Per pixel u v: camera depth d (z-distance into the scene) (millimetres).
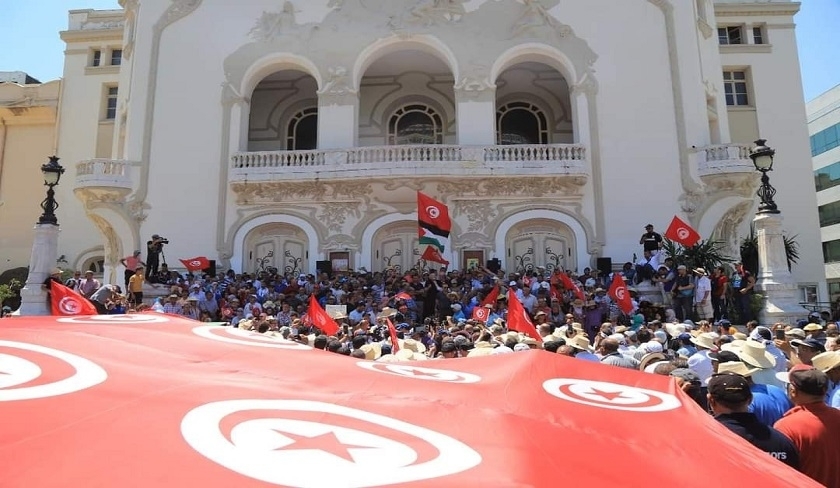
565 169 20469
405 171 20234
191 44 22688
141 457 1834
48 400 2168
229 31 22703
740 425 3639
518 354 4254
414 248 21109
